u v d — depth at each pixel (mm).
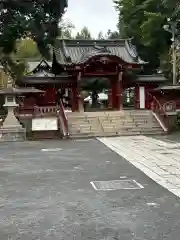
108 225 6613
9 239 5969
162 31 34844
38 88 32562
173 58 31250
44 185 10133
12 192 9320
